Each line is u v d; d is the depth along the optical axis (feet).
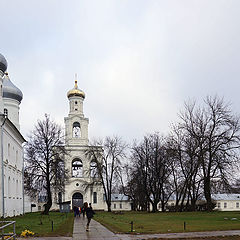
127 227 78.43
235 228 71.46
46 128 154.71
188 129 141.18
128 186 210.59
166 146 159.94
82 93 255.70
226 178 130.62
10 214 135.03
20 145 170.30
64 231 72.79
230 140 130.93
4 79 174.91
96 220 111.75
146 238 58.95
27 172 153.38
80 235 65.51
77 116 250.16
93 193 242.17
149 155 174.70
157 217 116.88
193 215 121.08
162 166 173.58
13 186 144.97
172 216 119.34
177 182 176.86
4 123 123.24
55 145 156.46
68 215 155.22
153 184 178.81
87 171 221.66
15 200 148.36
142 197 207.00
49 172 153.28
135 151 188.34
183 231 67.82
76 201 240.94
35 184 152.56
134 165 187.11
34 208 257.55
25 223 96.43
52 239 59.77
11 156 142.61
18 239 59.77
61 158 165.78
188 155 145.79
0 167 118.21
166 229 72.02
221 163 131.03
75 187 239.71
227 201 305.12
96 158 210.59
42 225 89.56
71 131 248.52
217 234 62.54
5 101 170.60
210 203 137.69
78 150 244.42
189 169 157.07
